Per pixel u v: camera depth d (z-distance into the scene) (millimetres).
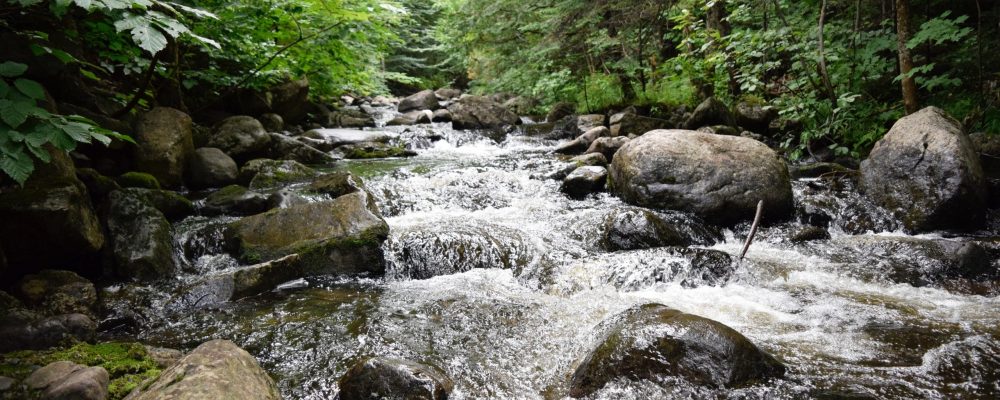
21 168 2863
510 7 15727
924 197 5801
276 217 5262
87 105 5922
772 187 6090
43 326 3295
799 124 9273
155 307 4090
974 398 2779
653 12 12453
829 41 8820
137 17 3627
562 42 14344
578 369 3076
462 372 3213
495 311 4133
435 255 5137
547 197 7031
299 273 4840
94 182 5098
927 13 8383
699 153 6332
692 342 2998
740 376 2910
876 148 6547
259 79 9273
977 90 7922
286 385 3043
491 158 9711
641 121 11148
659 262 4703
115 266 4480
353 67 13531
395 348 3500
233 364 2498
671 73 13312
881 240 5348
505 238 5461
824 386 2900
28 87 2932
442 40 24609
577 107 14828
